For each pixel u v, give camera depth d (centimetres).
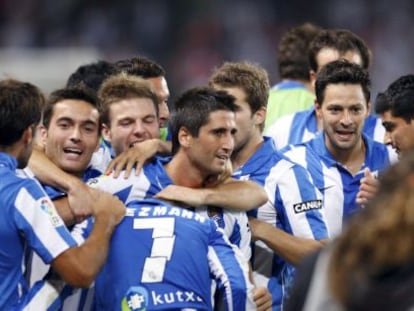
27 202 1162
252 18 5291
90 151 1349
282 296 1428
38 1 5456
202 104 1266
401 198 787
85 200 1243
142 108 1384
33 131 1196
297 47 1873
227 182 1323
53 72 3719
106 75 1625
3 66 3850
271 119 1830
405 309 784
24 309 1176
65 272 1164
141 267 1207
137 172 1296
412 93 1359
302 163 1481
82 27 5319
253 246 1424
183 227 1221
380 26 5206
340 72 1432
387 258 785
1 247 1159
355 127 1429
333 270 801
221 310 1220
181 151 1290
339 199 1462
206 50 5191
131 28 5284
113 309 1214
